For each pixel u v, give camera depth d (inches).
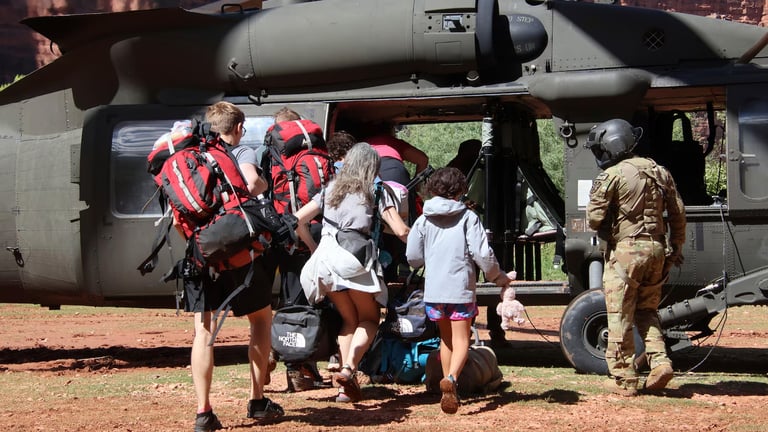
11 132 421.1
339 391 303.6
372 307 288.5
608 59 365.7
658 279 307.6
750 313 638.5
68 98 411.2
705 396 308.5
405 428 261.3
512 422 269.1
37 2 2158.0
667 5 2215.8
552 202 426.3
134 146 390.6
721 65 359.3
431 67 373.7
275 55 384.2
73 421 275.7
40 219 407.2
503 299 282.7
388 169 370.6
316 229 318.3
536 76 370.0
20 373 382.3
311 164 318.0
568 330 353.7
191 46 393.4
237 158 267.4
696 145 409.4
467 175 396.8
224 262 255.1
